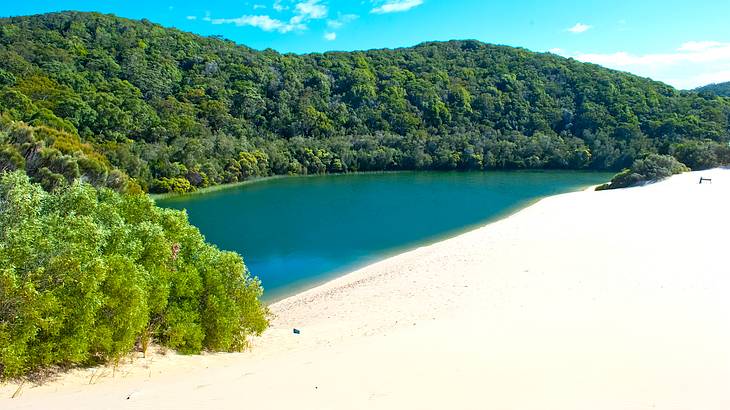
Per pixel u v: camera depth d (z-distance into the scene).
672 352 11.54
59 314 10.45
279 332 19.30
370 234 43.00
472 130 109.62
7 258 10.30
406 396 9.16
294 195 68.50
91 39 110.44
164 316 14.36
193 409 8.38
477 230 41.03
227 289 16.11
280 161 92.50
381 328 17.45
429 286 24.66
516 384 9.77
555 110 113.19
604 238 31.17
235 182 81.75
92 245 12.03
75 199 13.88
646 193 54.19
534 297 19.53
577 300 17.89
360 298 24.42
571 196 58.66
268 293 28.14
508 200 61.38
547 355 11.65
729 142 88.38
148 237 14.38
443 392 9.36
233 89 109.06
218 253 16.91
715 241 28.20
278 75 118.56
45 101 73.12
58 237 11.57
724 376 10.05
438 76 125.31
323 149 98.12
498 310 17.47
